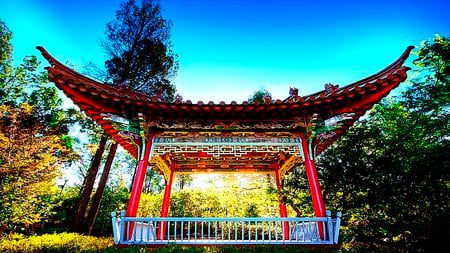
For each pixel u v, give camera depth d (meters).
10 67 23.62
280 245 6.62
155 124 8.32
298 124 8.40
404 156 9.80
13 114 14.96
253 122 8.48
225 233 18.25
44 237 13.21
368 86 7.04
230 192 20.05
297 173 11.64
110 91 7.57
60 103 21.30
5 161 12.97
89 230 17.84
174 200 22.67
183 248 6.34
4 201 11.89
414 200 8.54
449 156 8.52
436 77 13.16
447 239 7.39
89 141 23.69
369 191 9.21
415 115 12.48
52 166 14.78
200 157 12.06
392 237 8.73
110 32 20.89
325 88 8.00
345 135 10.33
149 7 21.83
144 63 20.36
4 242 10.85
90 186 18.97
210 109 7.78
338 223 6.86
